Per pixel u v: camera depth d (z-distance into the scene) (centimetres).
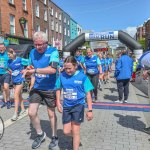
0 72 849
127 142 524
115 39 1559
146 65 530
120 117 718
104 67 1691
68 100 429
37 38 451
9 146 497
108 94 1189
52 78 477
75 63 428
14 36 2377
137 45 1495
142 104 914
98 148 491
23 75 466
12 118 671
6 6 2331
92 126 629
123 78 919
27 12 2773
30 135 559
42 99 490
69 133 439
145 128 600
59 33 4481
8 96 835
